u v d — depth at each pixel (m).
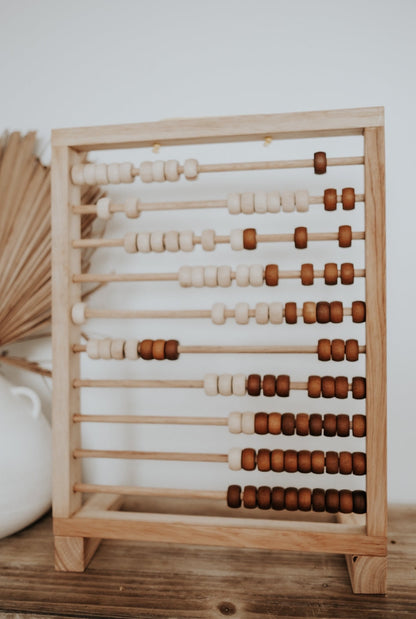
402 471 1.05
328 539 0.78
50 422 1.14
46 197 1.03
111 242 0.87
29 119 1.12
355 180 1.03
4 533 0.90
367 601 0.75
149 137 0.84
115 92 1.10
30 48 1.12
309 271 0.83
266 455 0.83
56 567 0.83
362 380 0.81
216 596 0.76
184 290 1.09
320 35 1.04
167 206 0.88
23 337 1.07
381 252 0.78
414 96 1.01
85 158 1.04
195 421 0.88
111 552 0.90
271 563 0.86
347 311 0.82
